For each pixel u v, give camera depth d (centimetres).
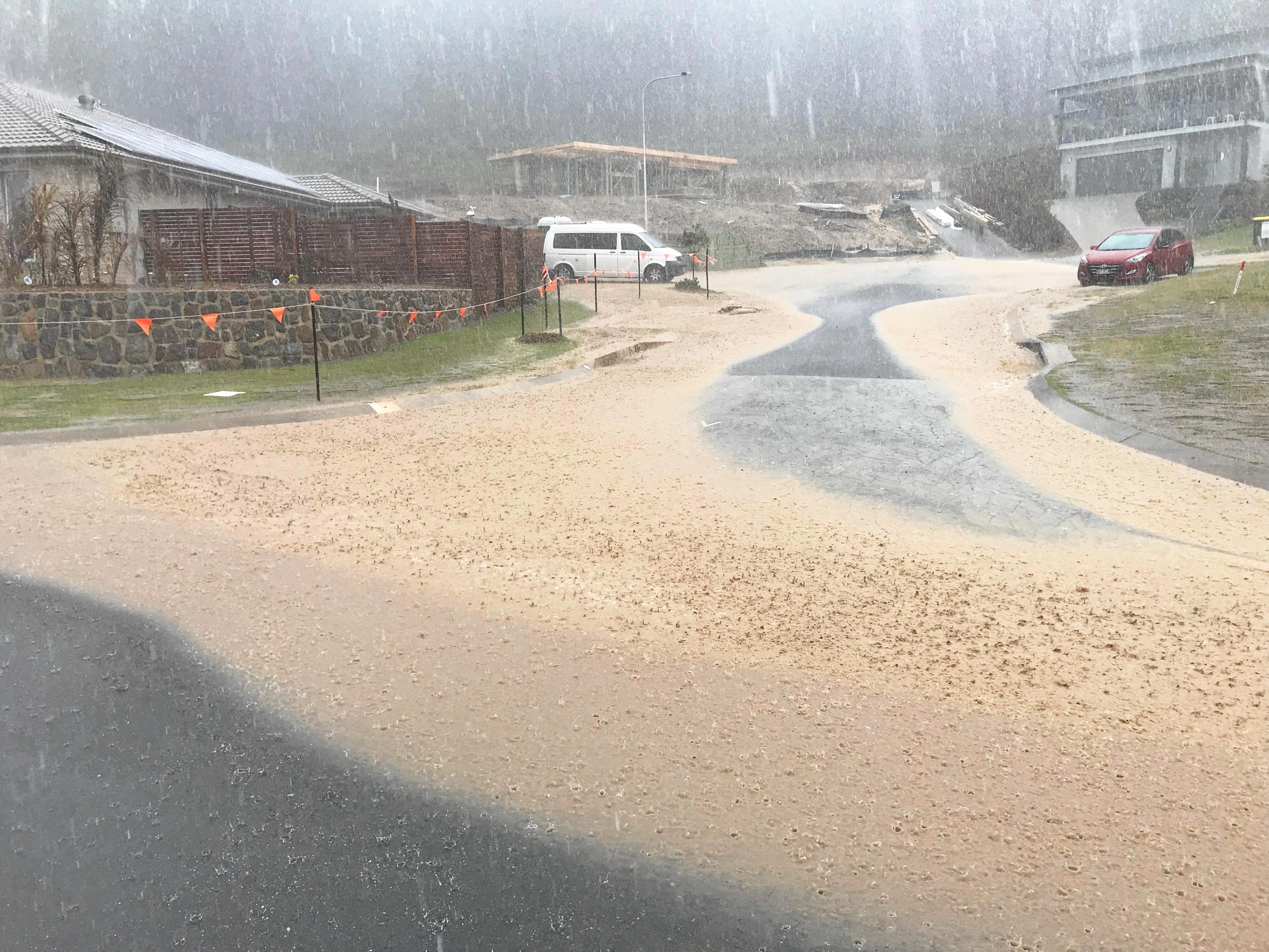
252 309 1393
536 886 247
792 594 453
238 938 228
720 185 6894
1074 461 730
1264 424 810
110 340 1321
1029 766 296
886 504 621
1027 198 5791
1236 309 1511
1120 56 5572
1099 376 1070
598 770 298
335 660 379
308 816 277
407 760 306
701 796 283
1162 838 258
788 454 771
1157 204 4816
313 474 713
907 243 5009
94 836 267
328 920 234
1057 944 221
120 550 515
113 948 225
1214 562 495
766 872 250
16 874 251
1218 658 374
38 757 308
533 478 704
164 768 302
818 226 5359
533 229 2620
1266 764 295
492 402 1073
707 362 1352
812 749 307
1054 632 404
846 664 373
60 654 383
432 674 366
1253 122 4712
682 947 224
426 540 544
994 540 541
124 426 894
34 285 1408
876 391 1062
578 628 411
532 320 1984
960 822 267
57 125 1900
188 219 1791
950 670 367
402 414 998
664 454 781
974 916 231
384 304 1571
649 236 3100
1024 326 1554
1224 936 222
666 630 407
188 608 434
